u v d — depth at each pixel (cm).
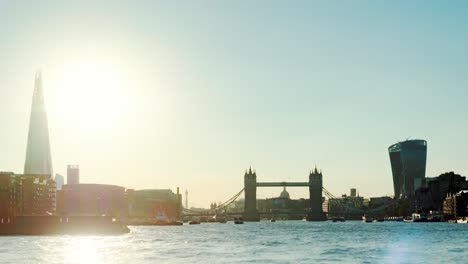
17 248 18200
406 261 14575
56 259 14938
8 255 15875
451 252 17188
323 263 14150
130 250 17988
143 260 14900
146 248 18862
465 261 14500
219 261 14688
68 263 14112
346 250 18225
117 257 15638
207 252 17475
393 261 14562
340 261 14638
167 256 16000
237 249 18675
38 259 14912
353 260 14900
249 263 14150
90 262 14362
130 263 14200
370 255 16300
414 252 17250
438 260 14788
